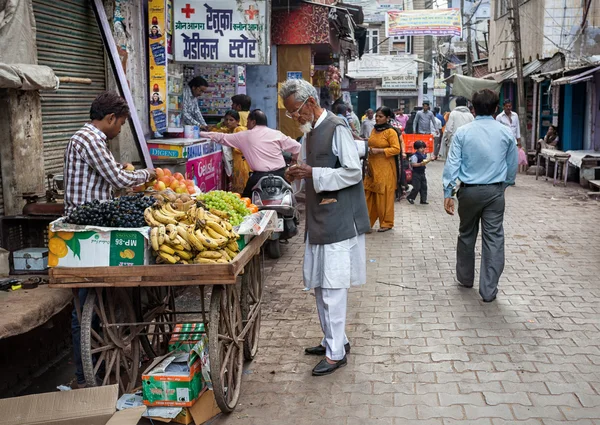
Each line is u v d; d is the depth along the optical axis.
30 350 4.71
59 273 3.70
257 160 7.75
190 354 3.82
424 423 3.81
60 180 5.55
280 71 11.82
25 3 5.17
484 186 5.85
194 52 7.96
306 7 11.45
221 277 3.63
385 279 6.84
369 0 34.72
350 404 4.07
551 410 3.93
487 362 4.65
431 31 27.55
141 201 3.96
